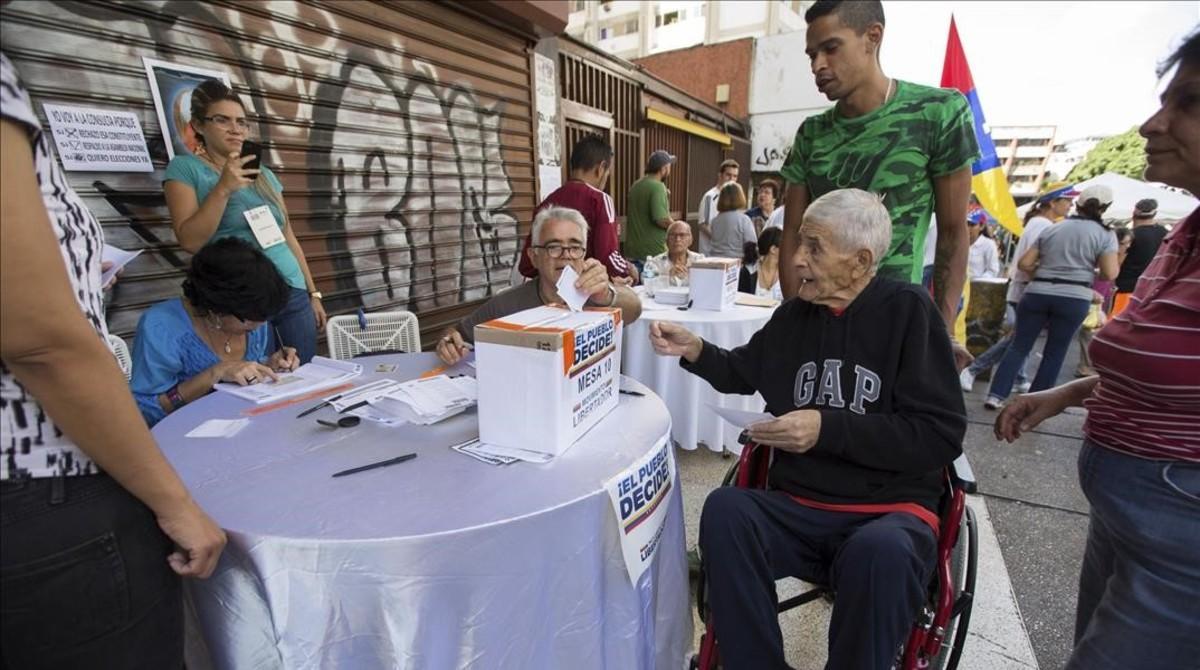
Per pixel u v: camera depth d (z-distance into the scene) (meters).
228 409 1.37
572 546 0.94
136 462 0.67
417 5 3.44
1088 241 3.52
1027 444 3.27
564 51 5.38
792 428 1.18
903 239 1.68
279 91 2.71
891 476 1.29
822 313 1.42
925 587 1.17
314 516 0.87
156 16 2.19
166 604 0.78
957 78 4.41
